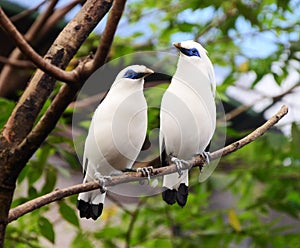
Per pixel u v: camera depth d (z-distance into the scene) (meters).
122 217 11.97
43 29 10.32
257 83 11.98
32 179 8.99
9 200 5.64
